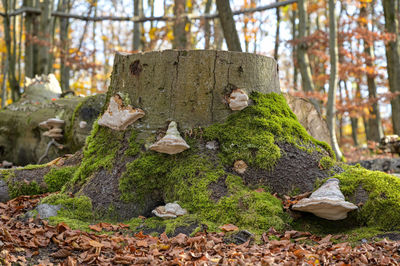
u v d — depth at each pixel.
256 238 2.36
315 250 2.25
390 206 2.44
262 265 2.08
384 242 2.26
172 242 2.32
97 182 2.74
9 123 4.47
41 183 2.98
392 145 5.87
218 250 2.25
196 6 10.87
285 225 2.47
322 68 12.23
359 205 2.50
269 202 2.52
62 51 9.50
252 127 2.77
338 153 5.81
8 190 2.95
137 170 2.72
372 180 2.54
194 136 2.76
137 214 2.68
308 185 2.65
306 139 2.80
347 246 2.29
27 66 8.60
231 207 2.51
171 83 2.81
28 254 2.18
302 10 7.79
